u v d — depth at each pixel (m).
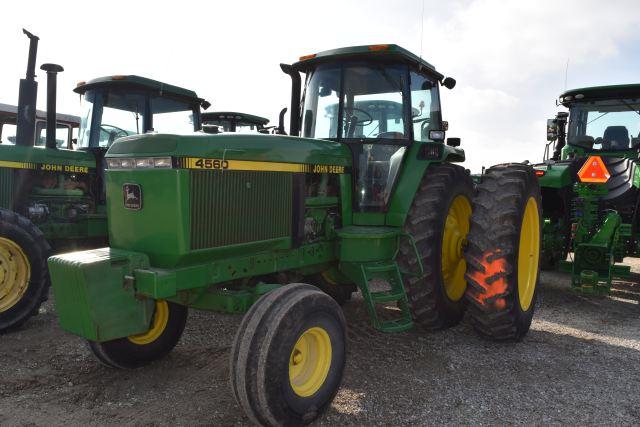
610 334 4.21
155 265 2.71
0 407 2.75
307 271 3.65
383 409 2.79
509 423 2.64
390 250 3.71
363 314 4.63
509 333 3.83
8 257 4.07
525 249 4.18
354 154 3.87
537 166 6.43
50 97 5.56
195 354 3.57
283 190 3.18
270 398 2.40
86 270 2.44
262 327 2.46
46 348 3.71
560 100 7.19
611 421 2.68
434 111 4.65
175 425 2.57
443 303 3.98
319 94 4.06
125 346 3.21
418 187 3.97
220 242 2.81
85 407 2.77
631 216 6.04
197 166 2.65
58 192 5.64
